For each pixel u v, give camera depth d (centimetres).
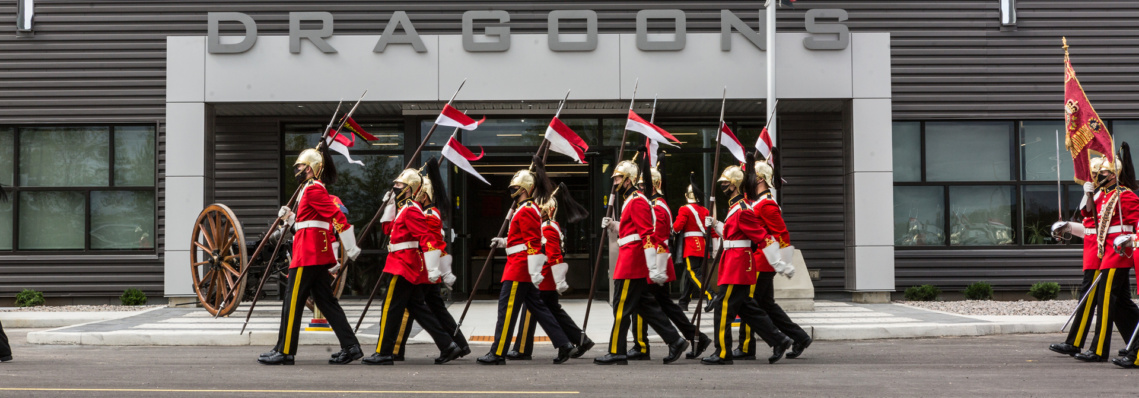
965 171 1532
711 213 893
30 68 1469
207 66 1365
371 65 1364
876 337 1045
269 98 1363
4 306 1479
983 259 1520
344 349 800
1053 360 820
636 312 810
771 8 1265
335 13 1455
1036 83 1518
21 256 1481
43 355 884
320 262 788
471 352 924
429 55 1367
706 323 1141
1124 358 768
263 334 1002
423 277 796
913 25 1505
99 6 1467
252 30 1370
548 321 806
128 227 1501
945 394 613
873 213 1391
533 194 810
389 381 679
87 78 1466
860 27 1498
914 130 1534
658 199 802
